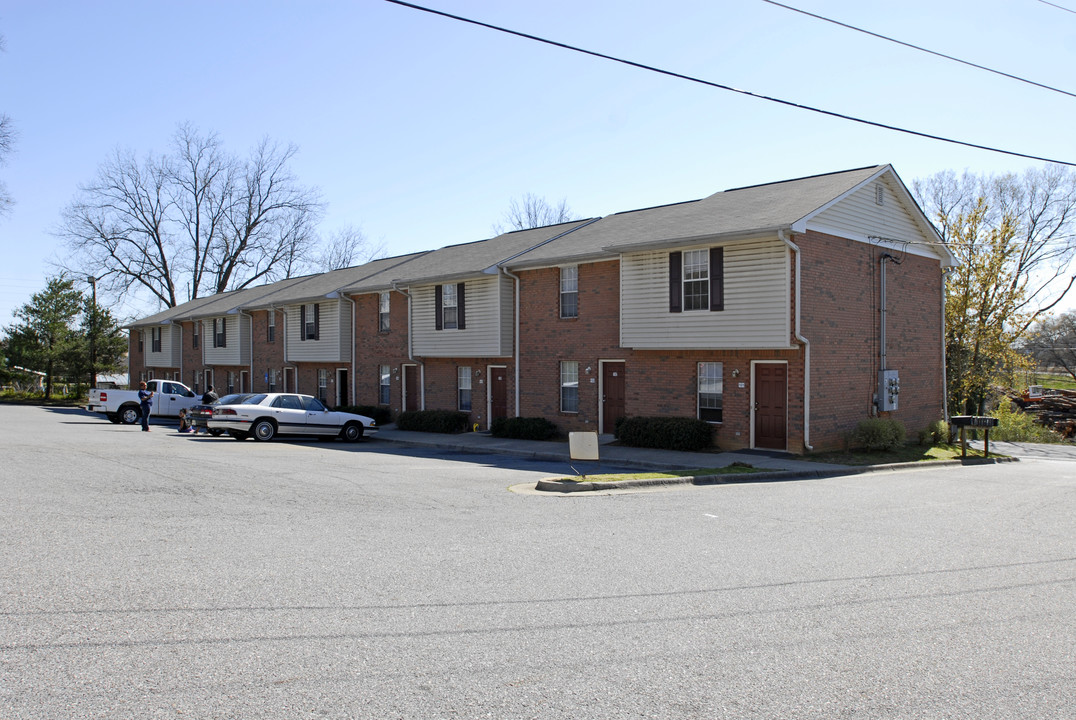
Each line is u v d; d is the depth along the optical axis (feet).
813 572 23.36
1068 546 27.68
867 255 64.95
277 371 120.88
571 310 73.51
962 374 98.48
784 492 41.57
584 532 29.17
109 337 176.35
